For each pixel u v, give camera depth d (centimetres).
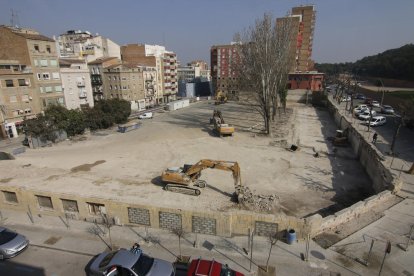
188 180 2291
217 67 10275
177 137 4256
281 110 6631
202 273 1191
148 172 2814
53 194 1834
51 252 1514
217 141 3972
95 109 5059
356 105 6538
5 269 1396
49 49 5469
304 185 2475
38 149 3788
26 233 1686
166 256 1451
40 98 5381
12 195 1953
